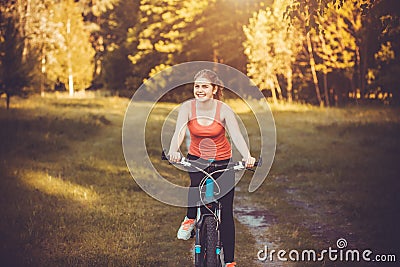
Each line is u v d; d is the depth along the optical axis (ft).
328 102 109.81
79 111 98.17
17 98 101.19
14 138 53.62
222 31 135.44
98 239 24.23
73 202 31.40
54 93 162.20
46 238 24.23
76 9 175.42
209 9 137.18
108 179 38.75
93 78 195.62
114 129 71.05
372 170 42.09
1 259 21.04
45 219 27.14
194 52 136.98
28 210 28.76
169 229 26.71
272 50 107.76
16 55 78.38
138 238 24.81
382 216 29.04
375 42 89.71
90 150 52.34
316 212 30.76
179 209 30.81
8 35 78.13
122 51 179.22
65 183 36.35
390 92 94.89
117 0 194.80
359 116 82.79
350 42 92.94
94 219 27.73
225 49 134.10
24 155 46.73
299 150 53.47
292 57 105.29
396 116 77.15
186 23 139.44
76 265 20.67
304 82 117.70
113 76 179.83
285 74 111.86
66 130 64.75
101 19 217.15
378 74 95.61
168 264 21.70
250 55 107.96
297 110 99.45
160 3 150.92
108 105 121.29
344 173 41.32
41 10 114.01
